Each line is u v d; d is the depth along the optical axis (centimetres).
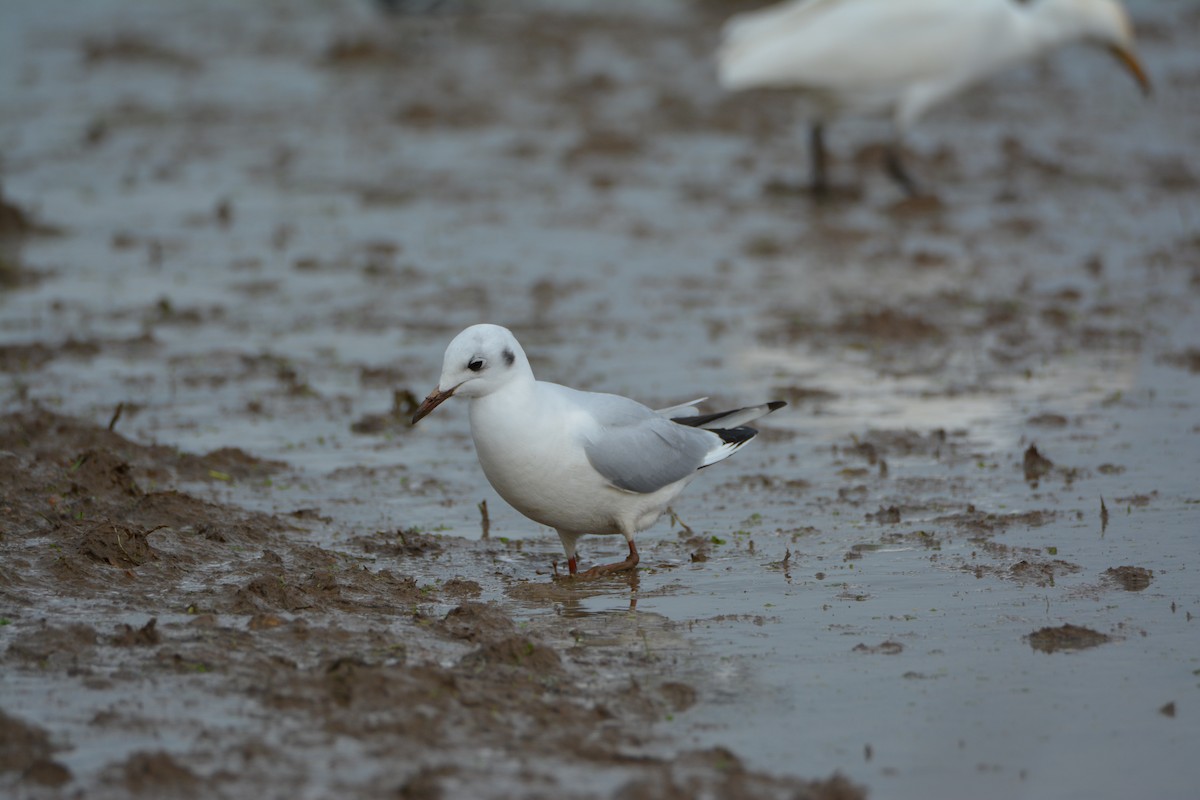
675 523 1152
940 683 848
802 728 792
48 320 1739
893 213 2289
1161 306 1783
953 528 1117
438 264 2030
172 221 2244
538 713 801
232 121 2922
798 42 2294
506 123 2912
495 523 1162
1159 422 1366
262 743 757
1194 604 958
